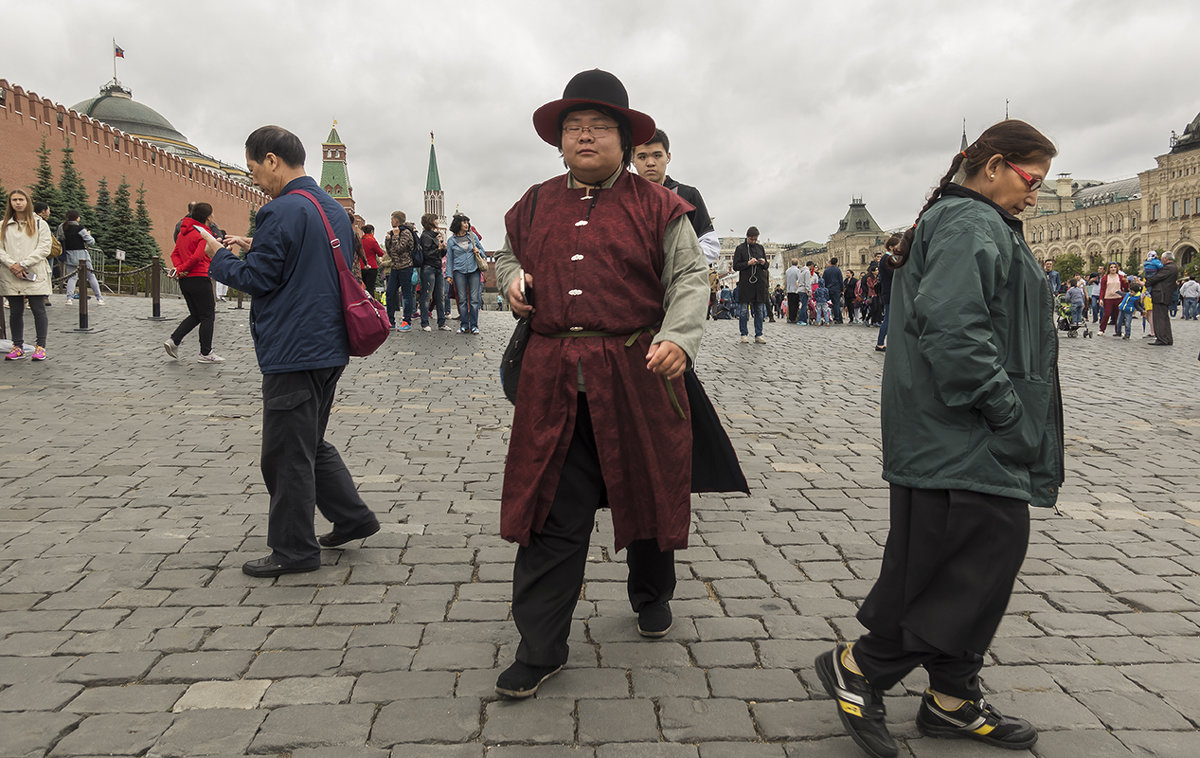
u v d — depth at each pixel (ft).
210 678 8.32
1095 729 7.66
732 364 34.81
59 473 15.61
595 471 8.30
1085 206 376.27
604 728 7.56
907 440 6.98
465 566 11.50
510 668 8.04
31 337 35.68
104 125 154.10
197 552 11.80
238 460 16.87
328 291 10.87
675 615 10.04
